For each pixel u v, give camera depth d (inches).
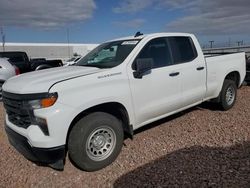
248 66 366.3
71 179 147.9
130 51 177.5
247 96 308.5
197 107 265.1
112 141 159.3
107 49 195.5
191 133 200.2
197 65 213.3
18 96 144.0
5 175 155.4
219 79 238.1
